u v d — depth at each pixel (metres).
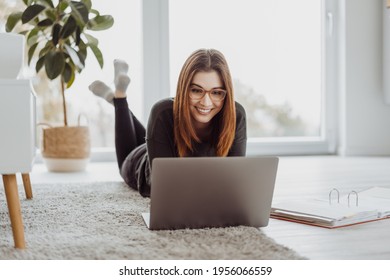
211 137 1.97
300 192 2.55
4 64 1.70
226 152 1.95
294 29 4.45
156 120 1.96
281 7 4.41
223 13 4.27
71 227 1.72
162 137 1.97
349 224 1.79
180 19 4.18
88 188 2.61
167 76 4.15
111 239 1.54
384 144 4.55
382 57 4.47
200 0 4.21
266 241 1.50
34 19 3.22
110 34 4.02
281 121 4.49
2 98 1.48
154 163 1.50
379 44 4.50
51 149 3.44
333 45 4.54
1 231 1.69
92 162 4.04
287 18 4.43
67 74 3.21
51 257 1.37
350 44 4.46
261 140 4.44
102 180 3.02
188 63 1.88
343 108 4.50
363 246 1.52
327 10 4.50
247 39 4.34
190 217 1.63
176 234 1.59
